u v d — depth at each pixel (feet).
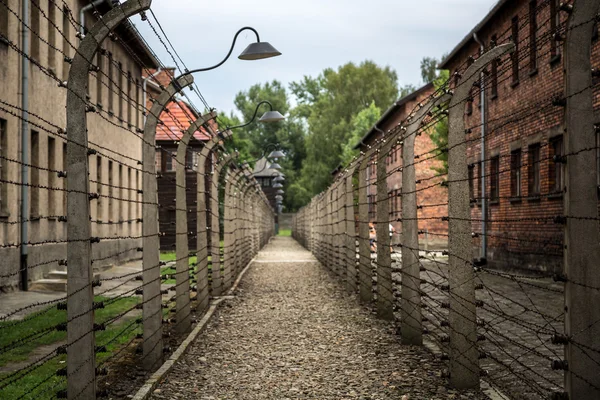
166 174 146.92
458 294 25.59
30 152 66.59
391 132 39.14
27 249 63.10
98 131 89.15
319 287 69.56
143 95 120.16
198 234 48.96
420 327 34.94
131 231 110.22
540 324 39.68
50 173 71.56
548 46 71.00
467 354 25.53
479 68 25.09
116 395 25.16
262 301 57.21
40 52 67.56
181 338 38.01
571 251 17.44
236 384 27.53
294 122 401.90
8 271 59.88
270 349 35.14
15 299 54.80
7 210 59.82
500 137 86.79
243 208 92.89
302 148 399.85
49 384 25.39
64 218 20.44
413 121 33.50
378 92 283.38
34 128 66.08
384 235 44.60
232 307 53.21
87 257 20.49
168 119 146.61
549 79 71.05
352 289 62.95
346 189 63.41
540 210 73.61
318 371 29.68
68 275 20.52
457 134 25.54
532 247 75.77
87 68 20.45
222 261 68.08
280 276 84.48
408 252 34.60
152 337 29.81
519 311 45.39
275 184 221.87
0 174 59.41
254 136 402.93
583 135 17.26
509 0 80.94
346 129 280.31
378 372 28.96
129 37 95.40
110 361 31.19
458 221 25.63
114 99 98.43
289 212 425.69
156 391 26.14
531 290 58.85
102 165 91.71
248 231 106.22
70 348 20.70
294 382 27.71
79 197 20.38
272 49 49.52
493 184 90.38
